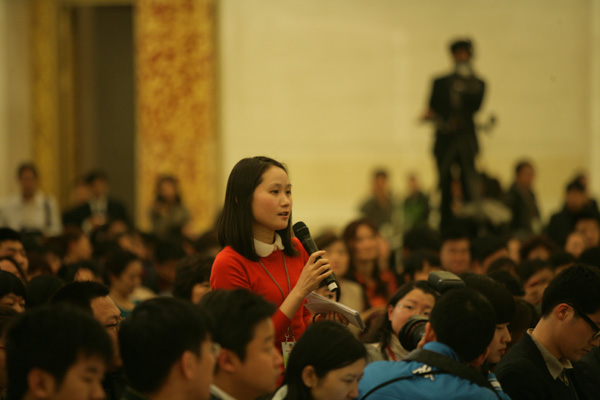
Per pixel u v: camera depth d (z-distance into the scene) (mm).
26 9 27125
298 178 26094
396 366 5793
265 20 26094
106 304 6719
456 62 20062
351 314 6387
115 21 28453
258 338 5113
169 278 13164
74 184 26016
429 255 10758
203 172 26000
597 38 24469
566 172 25109
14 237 10273
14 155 27016
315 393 5293
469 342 5621
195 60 26109
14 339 4316
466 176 19484
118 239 14391
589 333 6520
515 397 6422
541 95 25219
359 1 25906
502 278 8578
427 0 25641
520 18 25281
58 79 27391
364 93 25906
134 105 29000
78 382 4273
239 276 6582
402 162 25750
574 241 13883
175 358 4598
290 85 26094
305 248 7055
